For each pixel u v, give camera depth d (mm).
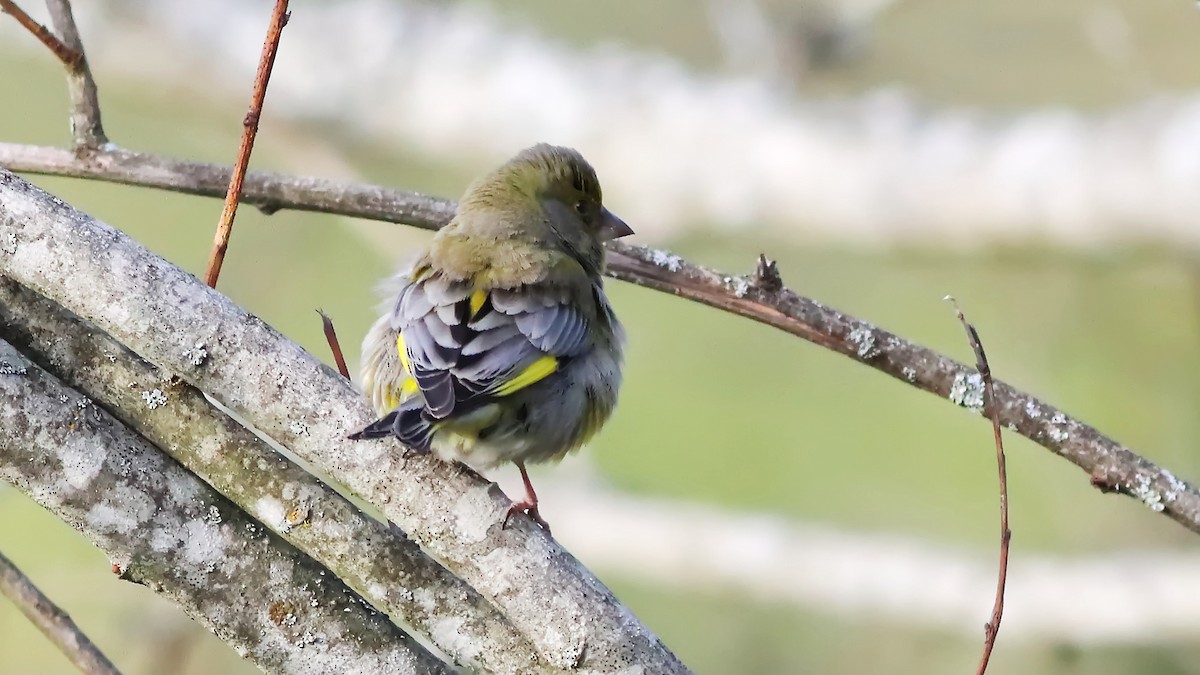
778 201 14008
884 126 13773
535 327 6773
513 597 5164
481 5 15406
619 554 14625
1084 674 13648
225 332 5227
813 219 14055
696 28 15703
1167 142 12086
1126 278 13945
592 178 8117
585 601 5148
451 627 5289
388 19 14984
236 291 14227
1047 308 14352
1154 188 12055
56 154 7062
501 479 14828
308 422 5250
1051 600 13727
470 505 5227
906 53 14750
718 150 14156
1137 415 13898
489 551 5191
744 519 14398
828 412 14906
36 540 12531
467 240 7254
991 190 13023
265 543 5324
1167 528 14148
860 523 14633
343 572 5301
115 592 11680
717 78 14750
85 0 14633
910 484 14523
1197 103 12336
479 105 14609
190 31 14570
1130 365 13984
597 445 14922
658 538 14477
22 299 5352
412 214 7504
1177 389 13805
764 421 14844
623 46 15758
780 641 14227
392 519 5281
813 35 14578
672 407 15047
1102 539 14203
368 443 5270
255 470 5289
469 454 6539
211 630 5277
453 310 6688
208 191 7172
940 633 13953
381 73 14734
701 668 14180
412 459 5289
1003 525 5953
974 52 14602
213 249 5891
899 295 15242
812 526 14406
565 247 7664
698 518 14430
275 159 15406
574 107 14570
